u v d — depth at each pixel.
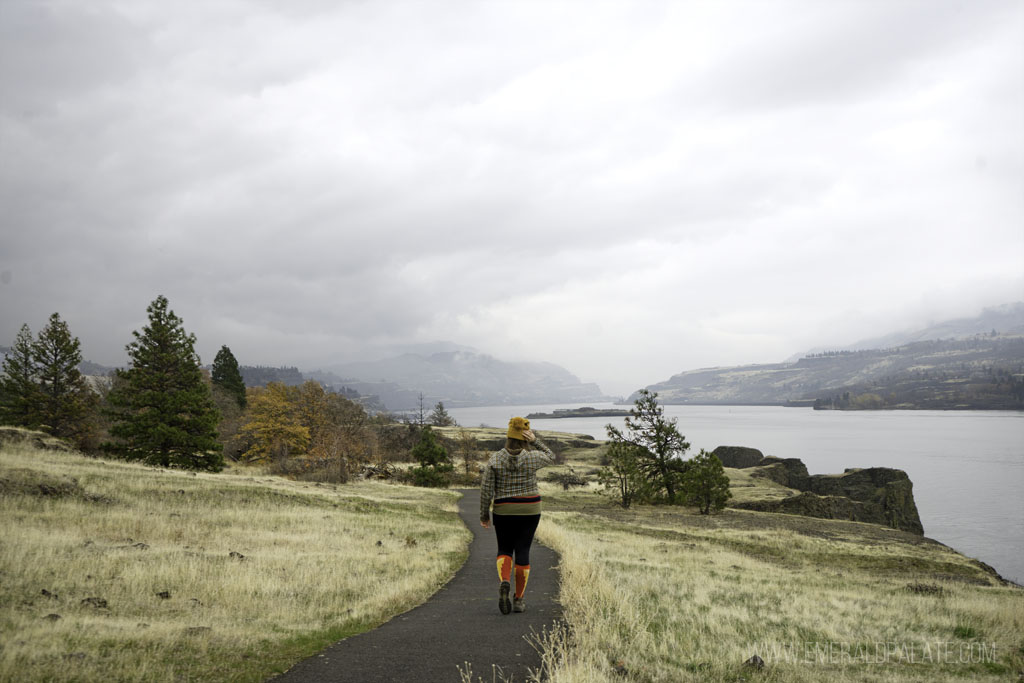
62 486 20.19
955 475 120.69
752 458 94.44
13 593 8.34
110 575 10.38
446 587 11.25
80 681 4.88
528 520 7.11
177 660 5.70
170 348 44.66
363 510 29.75
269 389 81.00
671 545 28.59
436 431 103.50
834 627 11.22
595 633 6.47
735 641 8.66
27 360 47.03
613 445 53.22
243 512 22.86
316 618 8.38
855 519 61.91
